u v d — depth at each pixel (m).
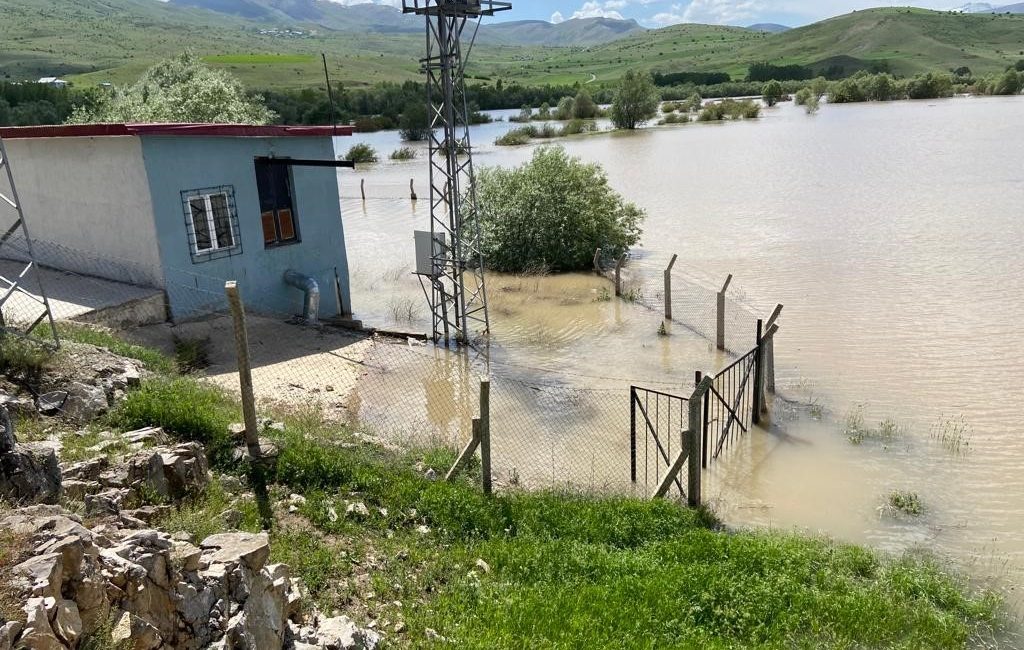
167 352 14.84
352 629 5.86
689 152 58.09
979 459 12.44
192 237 16.80
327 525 8.09
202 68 41.41
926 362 16.33
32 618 3.65
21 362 9.36
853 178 41.28
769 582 8.34
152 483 7.25
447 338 18.45
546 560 8.34
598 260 25.78
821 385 15.53
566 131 82.31
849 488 11.73
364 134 95.25
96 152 16.44
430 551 8.16
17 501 5.48
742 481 12.02
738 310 20.59
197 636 4.75
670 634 7.27
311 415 12.14
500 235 26.31
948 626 8.00
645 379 16.05
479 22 18.11
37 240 18.70
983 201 32.97
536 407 14.57
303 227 19.50
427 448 11.67
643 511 9.77
